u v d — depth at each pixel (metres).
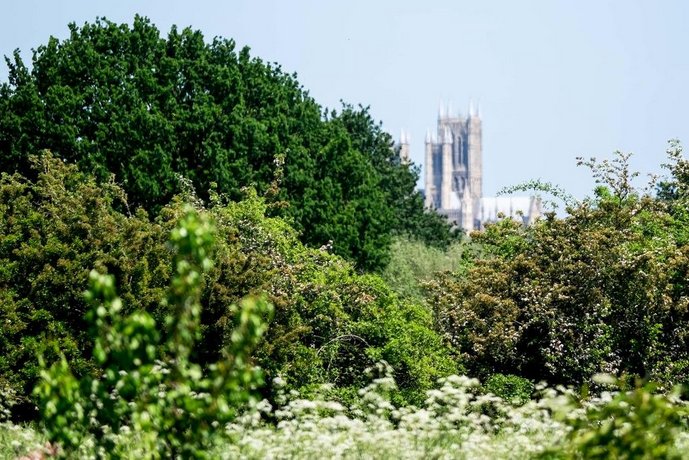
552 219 62.22
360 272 101.25
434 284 65.88
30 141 79.12
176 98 87.62
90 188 57.16
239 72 90.12
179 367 18.22
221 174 83.38
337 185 98.56
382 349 55.94
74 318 52.19
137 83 84.44
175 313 18.59
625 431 17.92
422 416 34.56
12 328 49.81
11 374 49.47
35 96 79.81
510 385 53.66
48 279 51.69
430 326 62.00
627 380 55.19
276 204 71.19
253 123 86.69
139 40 87.25
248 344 18.33
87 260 52.22
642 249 61.03
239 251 58.66
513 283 61.00
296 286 59.59
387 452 32.25
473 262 69.69
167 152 82.25
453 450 32.78
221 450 28.95
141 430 18.53
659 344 57.47
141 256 52.56
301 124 99.25
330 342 58.75
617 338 58.06
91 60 83.50
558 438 33.22
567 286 58.34
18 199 57.03
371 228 102.44
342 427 36.47
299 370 53.50
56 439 18.52
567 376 57.25
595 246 58.53
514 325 59.91
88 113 81.88
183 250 18.09
